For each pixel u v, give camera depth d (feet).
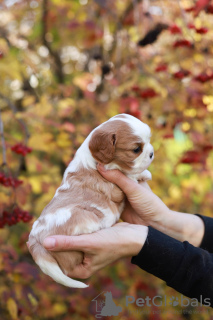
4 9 3.49
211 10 3.29
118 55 3.60
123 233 2.22
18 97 4.00
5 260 3.06
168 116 3.50
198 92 3.40
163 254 2.20
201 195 4.15
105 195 2.31
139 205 2.41
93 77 3.88
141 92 3.41
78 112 3.77
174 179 4.14
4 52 2.97
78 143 3.31
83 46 3.86
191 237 2.46
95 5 3.74
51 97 3.82
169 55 3.65
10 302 2.98
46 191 3.27
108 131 2.32
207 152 3.47
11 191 2.98
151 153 2.38
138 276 3.60
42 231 2.22
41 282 3.28
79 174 2.34
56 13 3.80
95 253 2.19
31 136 3.24
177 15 3.57
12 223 2.77
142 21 3.60
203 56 3.51
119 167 2.35
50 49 4.20
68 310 3.50
